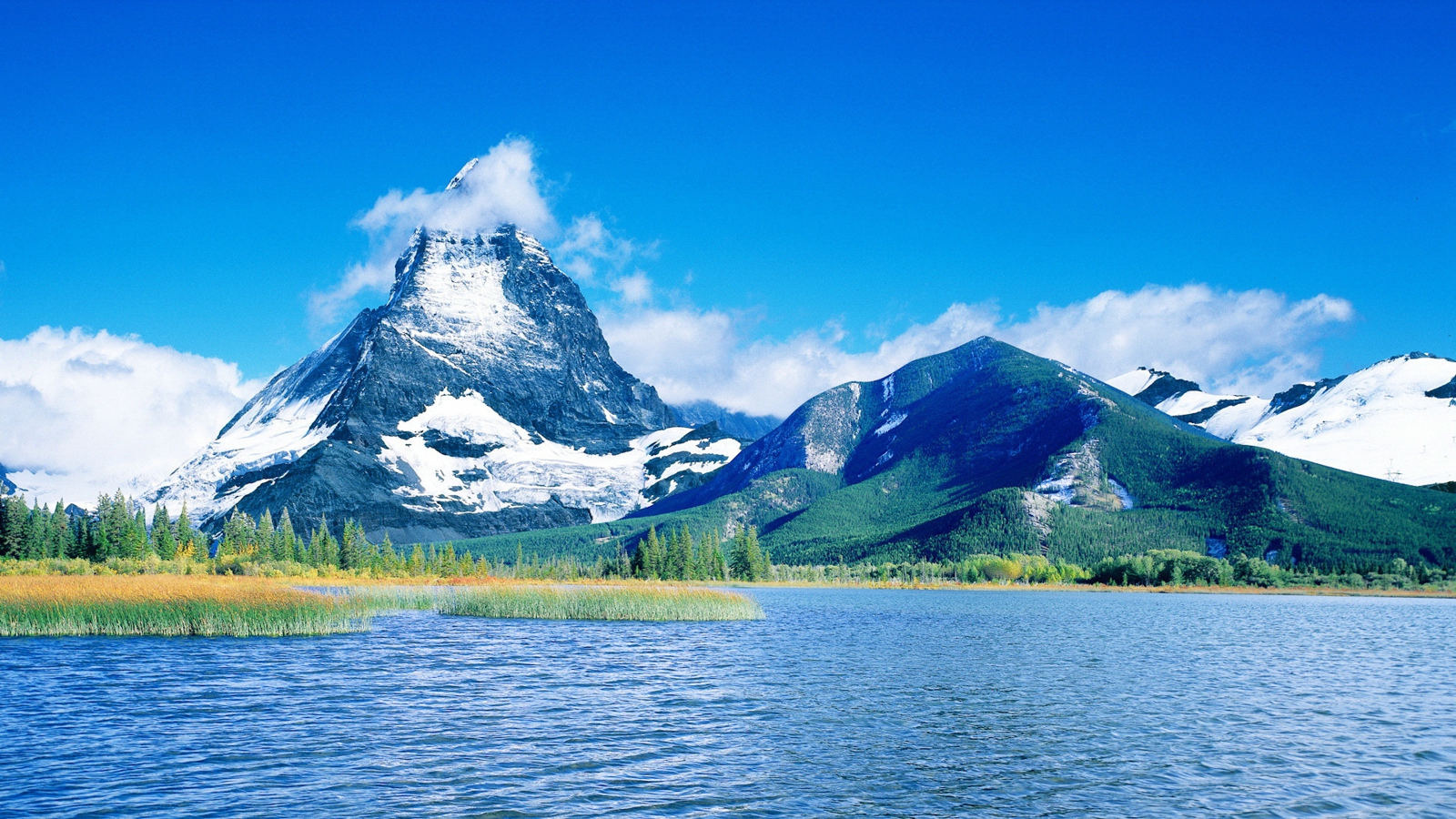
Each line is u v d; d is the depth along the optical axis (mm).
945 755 46188
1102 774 42875
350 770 41938
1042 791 40250
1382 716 58062
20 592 93312
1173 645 103250
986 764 44500
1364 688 70438
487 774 41562
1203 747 48500
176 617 93062
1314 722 55844
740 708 58312
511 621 124000
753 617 135750
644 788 39875
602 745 47406
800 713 56750
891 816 36656
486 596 130000
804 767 43656
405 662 77250
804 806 37750
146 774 40812
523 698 60750
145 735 47969
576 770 42594
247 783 39719
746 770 43031
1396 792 40469
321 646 86500
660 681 69250
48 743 46156
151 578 150000
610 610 128625
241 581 163250
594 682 68375
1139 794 39906
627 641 98625
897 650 93375
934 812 37312
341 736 48469
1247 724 54719
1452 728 54281
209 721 51688
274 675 67938
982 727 53125
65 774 40625
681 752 46281
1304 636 119312
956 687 67938
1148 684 70688
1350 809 38031
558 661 80250
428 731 50156
